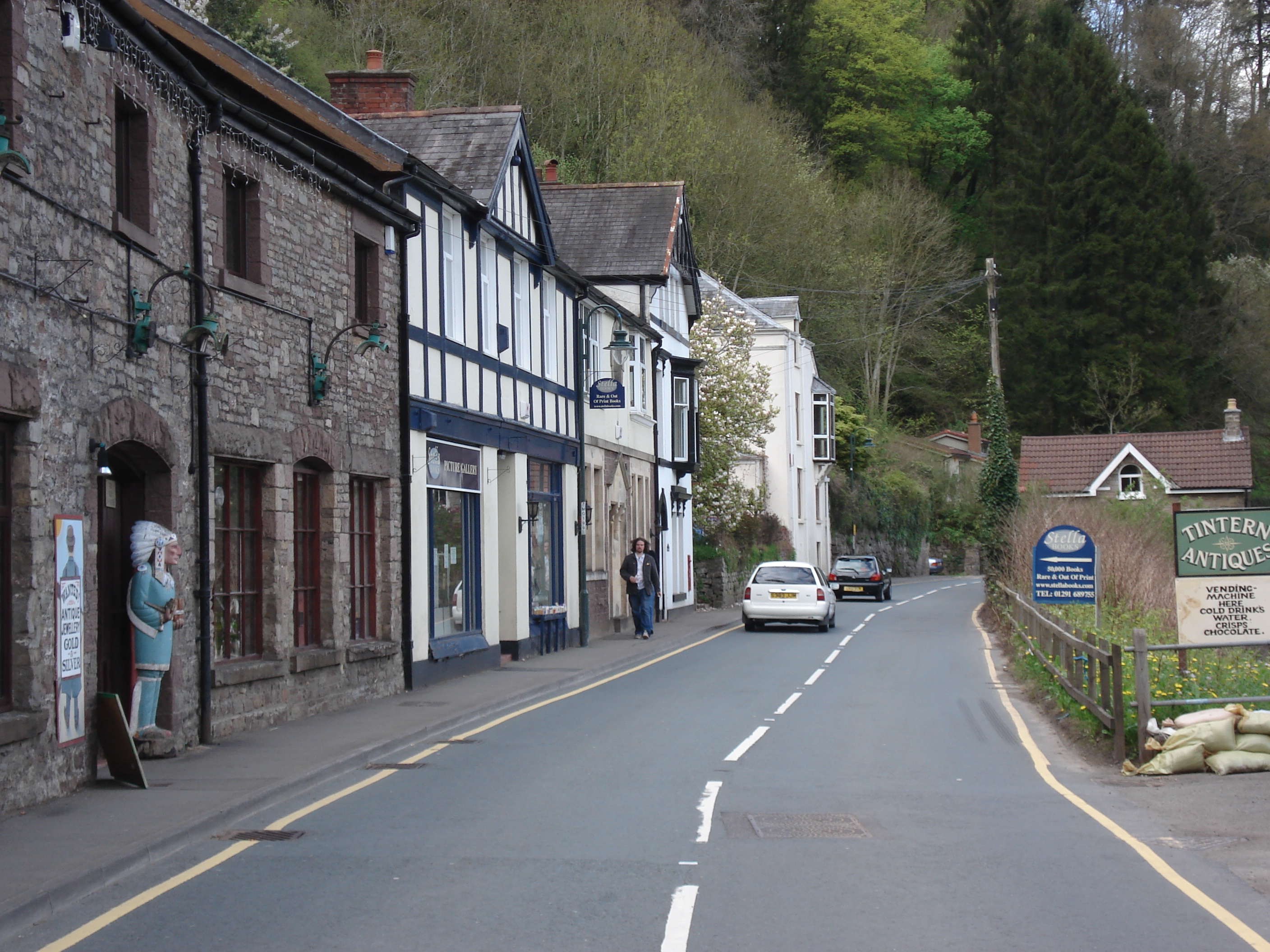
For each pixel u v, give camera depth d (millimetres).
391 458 18062
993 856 8594
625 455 32500
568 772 11852
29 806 9555
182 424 12492
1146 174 63219
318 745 12844
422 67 44250
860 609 42031
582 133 51156
